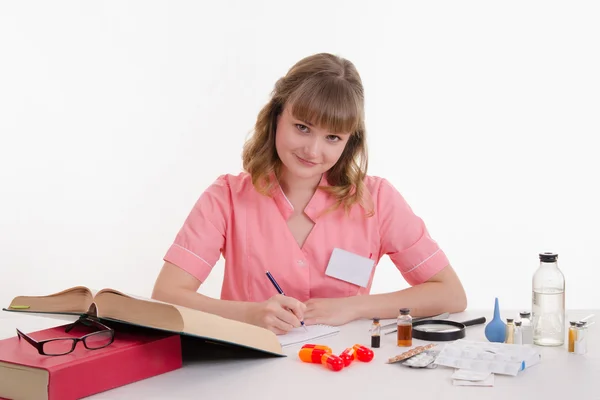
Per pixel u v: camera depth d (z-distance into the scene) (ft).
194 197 11.80
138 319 3.64
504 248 12.05
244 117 11.74
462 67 11.85
